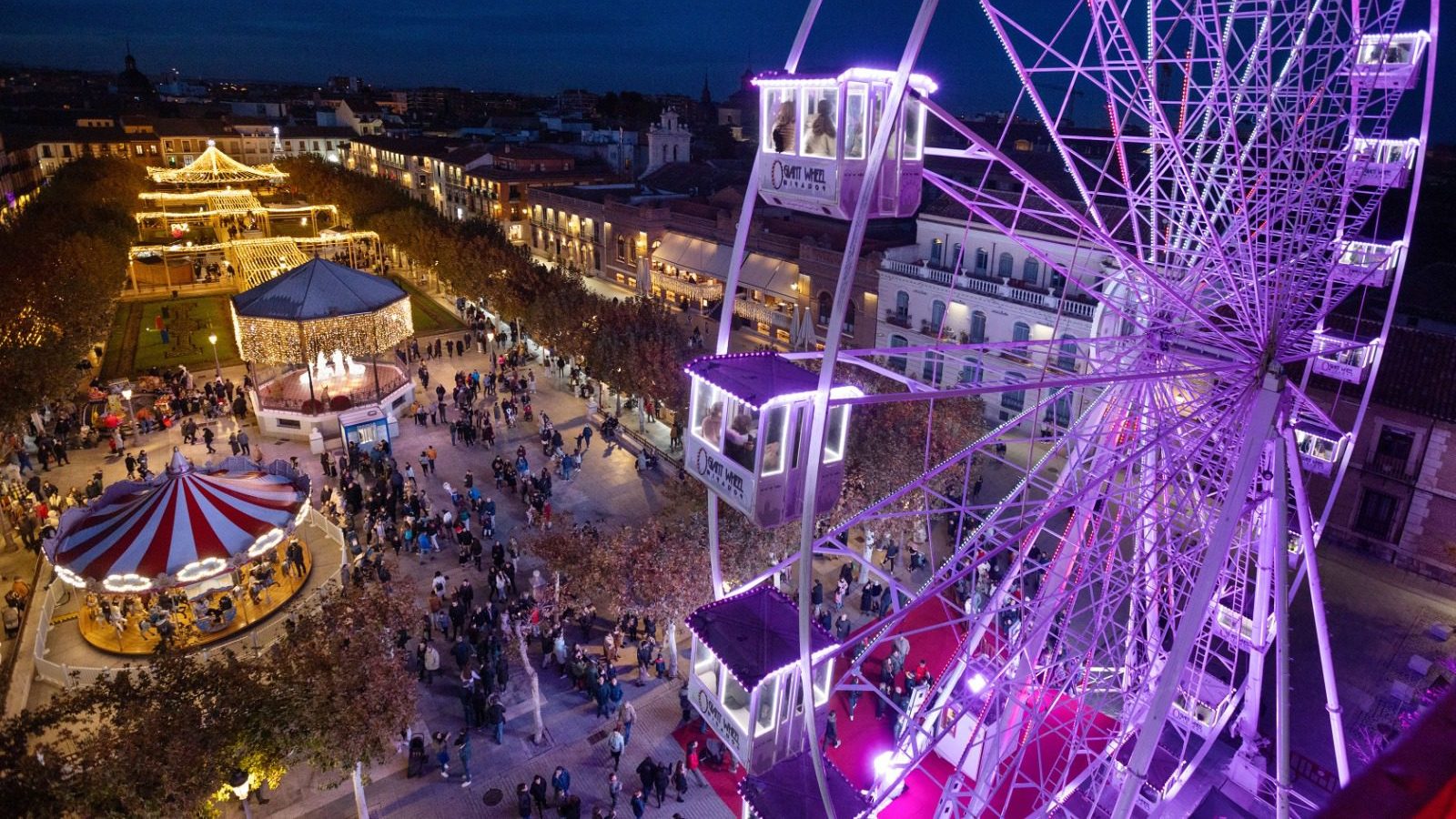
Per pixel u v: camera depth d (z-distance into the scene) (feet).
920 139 45.91
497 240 213.25
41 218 216.74
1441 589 105.50
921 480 56.54
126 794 54.95
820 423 40.70
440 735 74.02
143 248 224.12
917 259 161.38
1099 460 63.57
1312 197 68.13
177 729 57.31
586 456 137.39
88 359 172.76
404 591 79.36
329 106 542.16
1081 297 133.80
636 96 624.59
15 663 85.61
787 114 45.91
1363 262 73.41
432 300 232.94
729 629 51.96
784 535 90.12
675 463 134.62
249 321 138.82
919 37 37.27
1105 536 79.97
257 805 70.95
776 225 200.85
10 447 131.64
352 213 273.75
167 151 402.52
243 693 61.26
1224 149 64.23
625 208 238.68
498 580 95.86
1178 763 76.54
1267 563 65.62
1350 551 113.80
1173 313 64.39
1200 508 59.36
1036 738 68.49
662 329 151.23
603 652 89.10
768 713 50.03
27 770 53.01
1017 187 167.73
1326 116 64.75
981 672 68.49
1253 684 71.51
